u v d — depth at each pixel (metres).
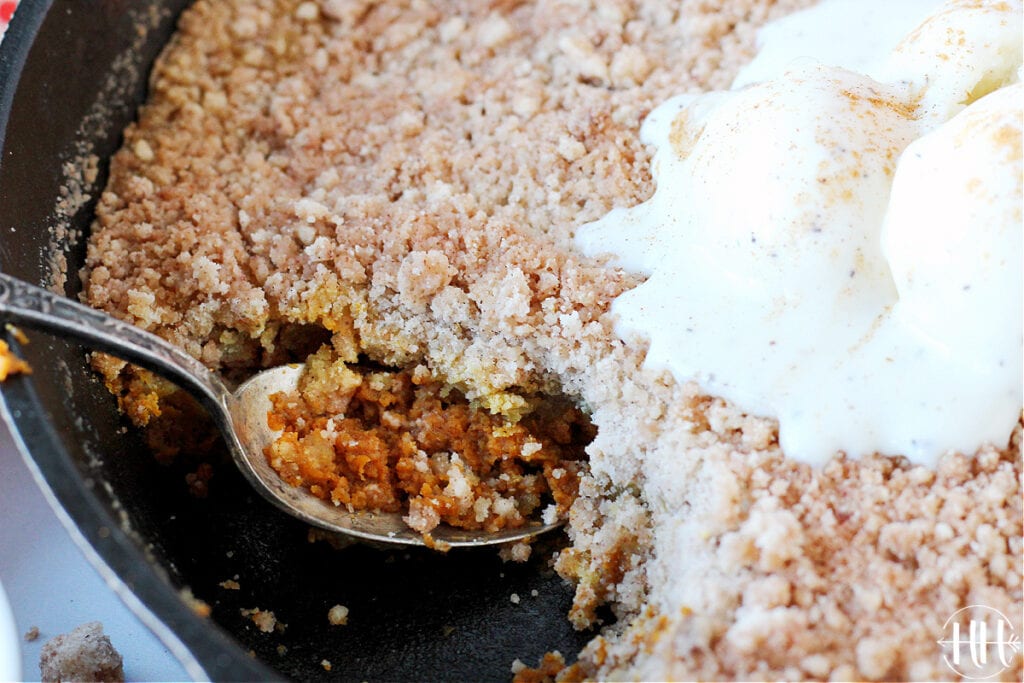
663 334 0.29
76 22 0.31
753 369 0.28
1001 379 0.28
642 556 0.29
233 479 0.32
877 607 0.26
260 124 0.34
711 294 0.29
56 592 0.30
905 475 0.28
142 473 0.31
